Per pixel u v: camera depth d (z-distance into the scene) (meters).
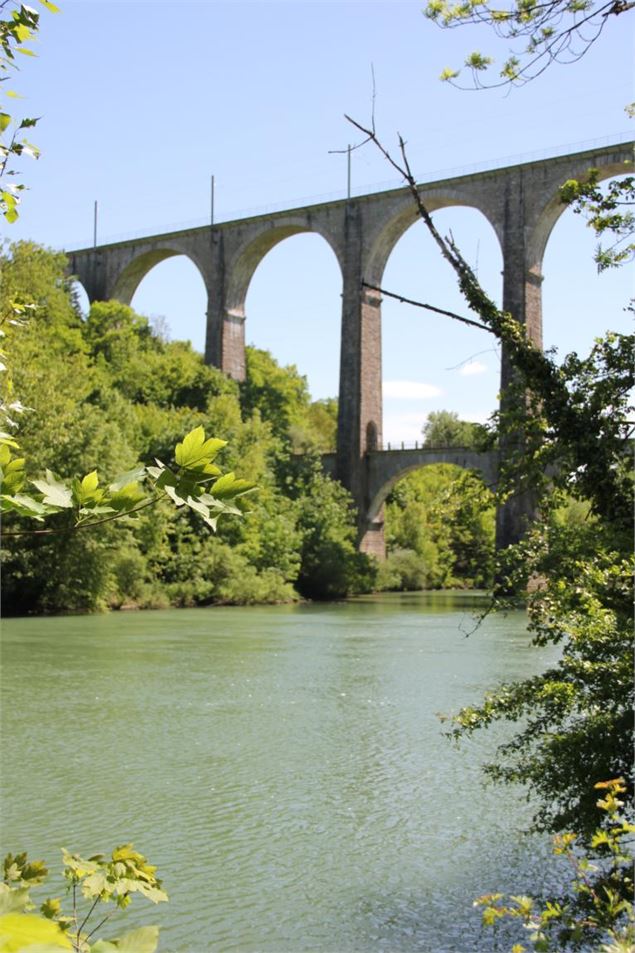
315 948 10.25
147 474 3.03
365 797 15.67
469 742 19.50
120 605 55.25
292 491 75.31
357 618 50.44
